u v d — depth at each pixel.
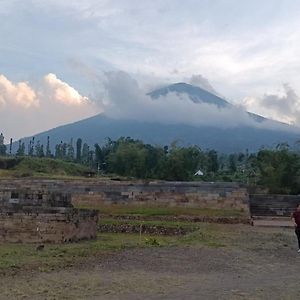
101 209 44.03
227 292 13.94
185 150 103.31
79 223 27.91
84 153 166.50
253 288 14.72
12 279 14.80
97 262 18.69
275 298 13.25
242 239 27.98
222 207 43.81
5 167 90.81
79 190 46.34
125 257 20.17
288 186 76.25
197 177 102.44
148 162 107.19
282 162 77.69
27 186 47.66
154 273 16.88
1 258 18.48
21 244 25.61
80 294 13.13
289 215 45.44
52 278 15.18
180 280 15.69
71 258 19.27
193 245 24.59
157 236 33.38
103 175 97.81
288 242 27.83
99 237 31.27
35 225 26.39
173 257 20.62
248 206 43.53
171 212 42.28
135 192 45.56
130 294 13.34
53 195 29.02
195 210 43.09
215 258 20.84
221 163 147.50
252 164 100.56
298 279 16.61
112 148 122.81
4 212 26.58
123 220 38.62
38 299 12.41
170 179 99.56
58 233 26.23
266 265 19.69
